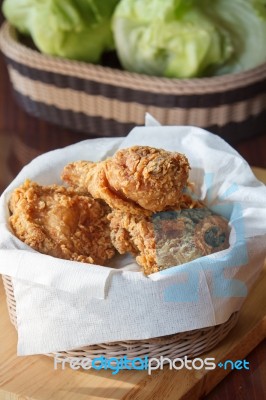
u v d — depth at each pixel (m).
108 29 1.00
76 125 1.00
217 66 0.99
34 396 0.60
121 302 0.59
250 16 0.98
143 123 0.95
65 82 0.95
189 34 0.95
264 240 0.64
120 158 0.63
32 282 0.60
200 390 0.62
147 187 0.62
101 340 0.60
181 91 0.91
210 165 0.72
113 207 0.65
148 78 0.92
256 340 0.67
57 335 0.61
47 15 0.97
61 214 0.66
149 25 0.96
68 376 0.62
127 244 0.66
